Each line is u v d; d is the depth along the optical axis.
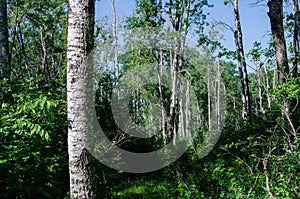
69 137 4.41
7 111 5.32
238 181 5.41
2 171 4.37
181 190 6.66
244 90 18.78
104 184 6.59
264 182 5.15
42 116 5.25
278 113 10.13
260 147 7.32
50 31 27.70
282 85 6.63
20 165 4.59
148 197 7.84
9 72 8.18
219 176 6.20
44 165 4.98
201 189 6.46
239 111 21.53
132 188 8.76
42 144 5.04
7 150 4.67
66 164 5.83
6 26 8.91
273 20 9.70
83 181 4.36
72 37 4.40
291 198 4.66
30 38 31.31
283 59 9.42
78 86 4.38
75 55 4.39
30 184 4.62
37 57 30.94
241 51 19.28
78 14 4.40
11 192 4.46
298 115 8.48
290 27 14.84
